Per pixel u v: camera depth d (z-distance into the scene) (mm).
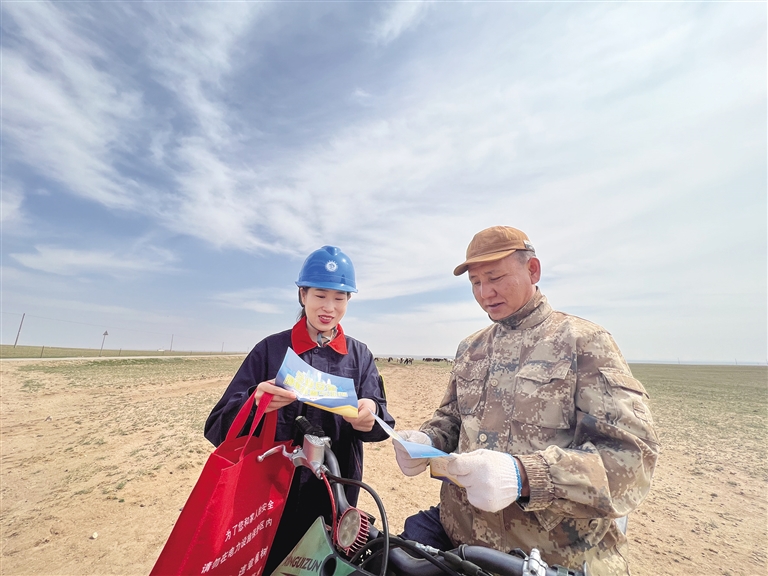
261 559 1203
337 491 1189
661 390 23203
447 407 2129
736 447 8438
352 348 2170
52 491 5660
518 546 1443
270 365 1979
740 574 3570
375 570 1063
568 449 1326
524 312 1813
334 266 1908
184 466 6695
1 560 3895
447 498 1751
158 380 21375
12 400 13453
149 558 3875
